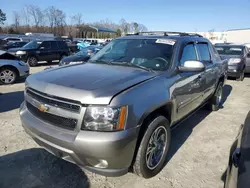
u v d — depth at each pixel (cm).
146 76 291
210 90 502
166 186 281
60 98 242
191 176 304
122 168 245
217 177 304
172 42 370
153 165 294
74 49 1989
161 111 308
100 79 268
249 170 172
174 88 314
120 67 331
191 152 367
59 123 245
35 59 1468
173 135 429
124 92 241
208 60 482
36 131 258
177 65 340
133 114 240
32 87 273
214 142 405
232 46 1147
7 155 334
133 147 245
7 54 887
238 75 1043
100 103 228
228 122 507
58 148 241
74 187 273
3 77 855
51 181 282
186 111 379
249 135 214
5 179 281
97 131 228
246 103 675
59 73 297
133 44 390
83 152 228
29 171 299
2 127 432
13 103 598
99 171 239
